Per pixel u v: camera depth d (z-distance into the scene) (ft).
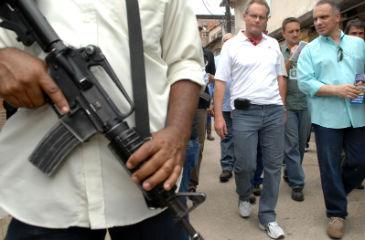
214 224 9.83
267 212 9.06
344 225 8.86
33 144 3.03
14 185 3.05
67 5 2.97
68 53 2.81
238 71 9.02
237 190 9.97
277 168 8.86
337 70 8.48
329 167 8.54
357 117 8.19
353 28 13.41
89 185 3.02
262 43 9.20
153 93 3.28
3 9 2.82
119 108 3.07
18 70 2.60
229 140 13.85
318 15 8.52
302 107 11.27
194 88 3.51
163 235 3.51
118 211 3.11
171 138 3.01
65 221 3.05
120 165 3.08
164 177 2.84
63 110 2.72
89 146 3.01
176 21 3.56
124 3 3.06
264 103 8.68
